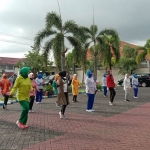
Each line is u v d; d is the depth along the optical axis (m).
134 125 7.38
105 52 26.31
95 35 26.23
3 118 8.77
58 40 19.75
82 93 19.88
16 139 5.99
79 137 6.10
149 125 7.35
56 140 5.85
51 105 12.41
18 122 7.23
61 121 8.13
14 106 12.17
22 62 37.56
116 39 26.25
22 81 7.07
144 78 29.33
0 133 6.60
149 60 34.38
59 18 21.31
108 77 11.89
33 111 10.17
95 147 5.25
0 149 5.23
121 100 14.15
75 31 21.28
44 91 17.14
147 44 33.12
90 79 10.02
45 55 21.02
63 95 8.42
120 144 5.45
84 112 9.93
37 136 6.25
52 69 37.03
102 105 11.98
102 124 7.58
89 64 35.56
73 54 21.62
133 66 34.38
